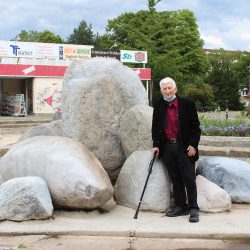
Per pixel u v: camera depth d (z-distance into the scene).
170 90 6.65
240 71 87.00
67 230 6.05
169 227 6.10
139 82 8.82
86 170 6.61
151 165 6.84
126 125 7.83
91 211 6.78
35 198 6.41
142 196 6.75
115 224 6.27
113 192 7.08
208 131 13.73
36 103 32.12
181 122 6.68
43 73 32.03
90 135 8.02
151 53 42.62
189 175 6.56
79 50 33.72
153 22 44.91
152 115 7.56
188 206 6.82
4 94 34.41
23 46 31.94
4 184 6.63
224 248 5.52
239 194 7.43
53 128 10.10
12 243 5.76
